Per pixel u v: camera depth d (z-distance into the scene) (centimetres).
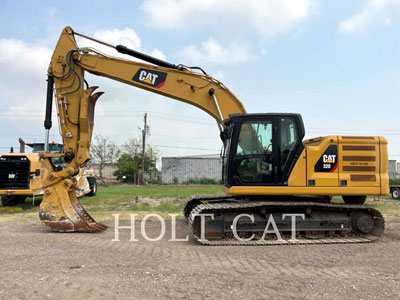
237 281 468
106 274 491
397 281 475
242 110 879
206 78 891
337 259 596
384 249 679
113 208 1409
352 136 780
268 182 760
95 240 738
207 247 696
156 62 900
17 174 1370
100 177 4662
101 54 901
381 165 778
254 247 699
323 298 412
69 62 891
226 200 931
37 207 1445
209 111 888
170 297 409
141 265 541
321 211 801
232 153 768
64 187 852
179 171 4353
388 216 1188
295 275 499
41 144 1722
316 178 759
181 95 889
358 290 438
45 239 732
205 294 420
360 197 921
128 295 413
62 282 454
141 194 2064
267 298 410
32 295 409
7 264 538
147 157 4759
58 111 891
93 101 918
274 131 771
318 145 793
